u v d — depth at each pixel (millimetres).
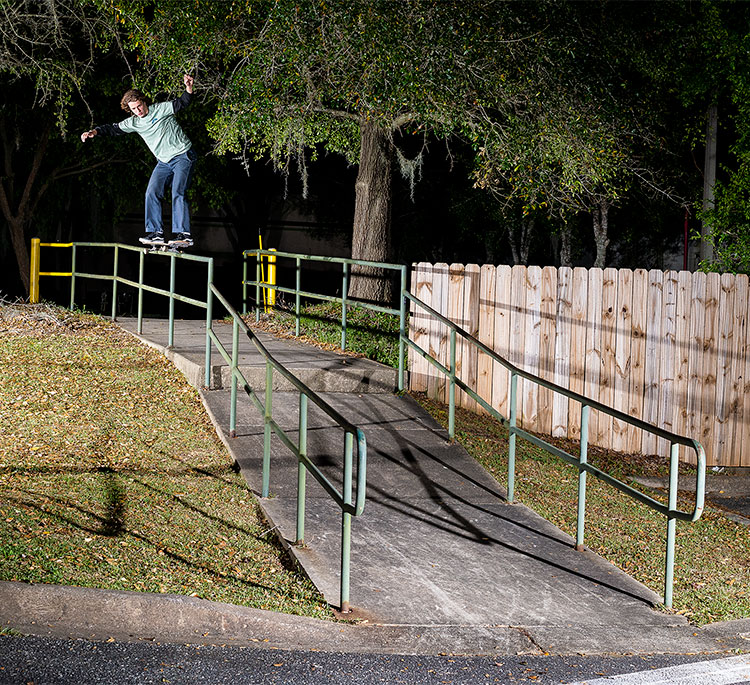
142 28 12703
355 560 6273
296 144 14484
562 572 6508
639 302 10578
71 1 14641
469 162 22266
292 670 4555
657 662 5086
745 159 14609
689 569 6918
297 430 8750
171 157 10742
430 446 8891
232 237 24984
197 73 13766
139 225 23969
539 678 4723
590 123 12344
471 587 6062
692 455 10797
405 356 11008
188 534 6312
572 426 10664
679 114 17797
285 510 7004
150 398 9320
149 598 4961
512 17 11766
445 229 25609
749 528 8383
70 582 5047
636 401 10648
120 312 21797
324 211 25344
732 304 10695
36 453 7562
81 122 20141
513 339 10648
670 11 14297
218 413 8875
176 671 4375
